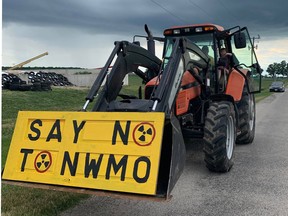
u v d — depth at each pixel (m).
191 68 5.32
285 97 28.19
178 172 3.41
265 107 17.45
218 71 6.35
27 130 3.71
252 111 7.75
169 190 3.08
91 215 3.95
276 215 3.92
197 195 4.58
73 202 4.26
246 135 7.26
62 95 23.91
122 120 3.39
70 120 3.58
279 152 6.87
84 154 3.41
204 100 5.97
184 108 5.22
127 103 4.27
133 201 4.38
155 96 4.04
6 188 4.66
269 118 12.41
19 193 4.46
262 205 4.21
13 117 13.23
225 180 5.17
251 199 4.41
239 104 7.14
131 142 3.29
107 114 3.47
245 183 5.02
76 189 3.31
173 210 4.11
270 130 9.57
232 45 6.86
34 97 21.28
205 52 6.28
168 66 4.33
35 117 3.73
